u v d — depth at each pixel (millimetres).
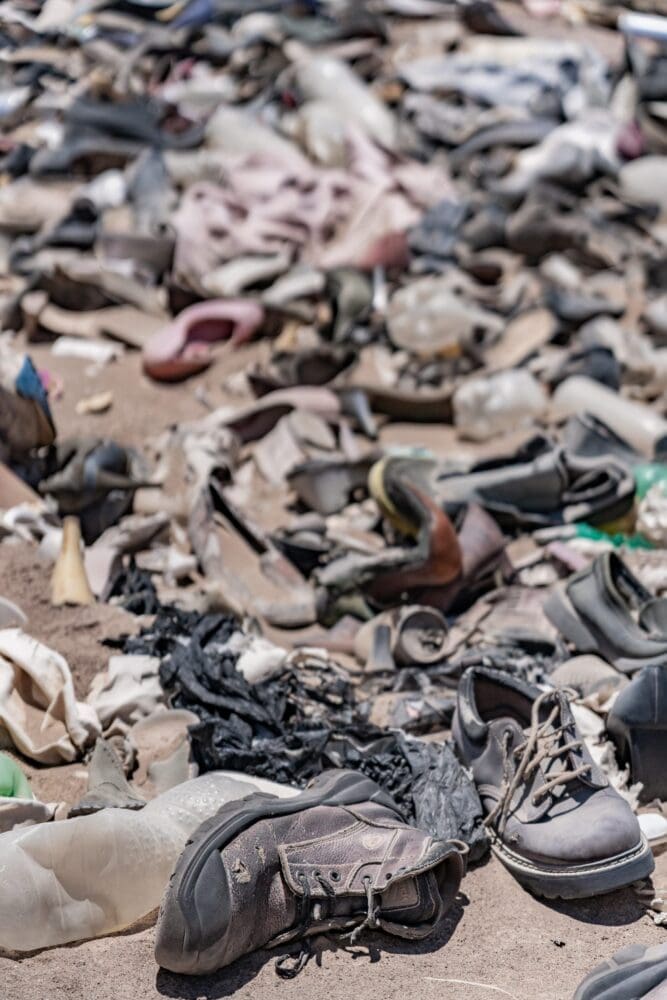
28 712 4145
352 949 3193
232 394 7379
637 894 3475
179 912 2961
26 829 3205
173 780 3799
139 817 3309
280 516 6090
